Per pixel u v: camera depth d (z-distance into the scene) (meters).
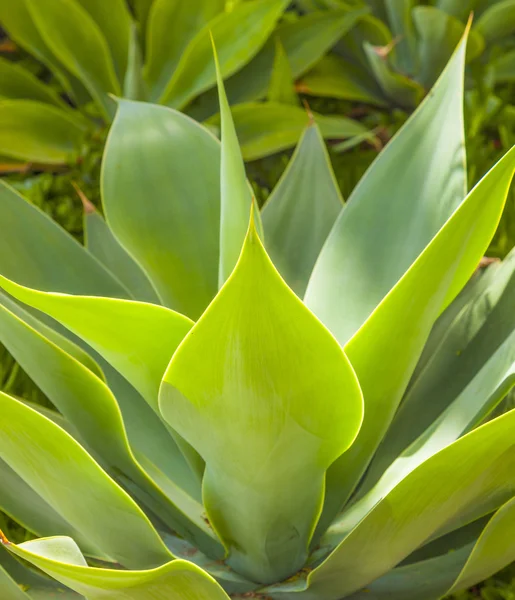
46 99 3.45
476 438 1.97
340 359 1.94
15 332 2.14
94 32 3.27
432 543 2.30
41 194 3.22
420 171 2.31
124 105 2.41
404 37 3.49
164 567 1.95
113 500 2.05
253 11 3.22
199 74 3.28
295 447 2.03
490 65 3.38
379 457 2.33
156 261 2.38
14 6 3.36
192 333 1.91
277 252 2.52
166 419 2.05
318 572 2.13
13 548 1.91
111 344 2.07
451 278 2.08
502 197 2.07
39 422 1.99
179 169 2.41
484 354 2.31
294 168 2.56
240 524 2.16
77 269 2.42
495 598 2.44
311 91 3.50
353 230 2.34
